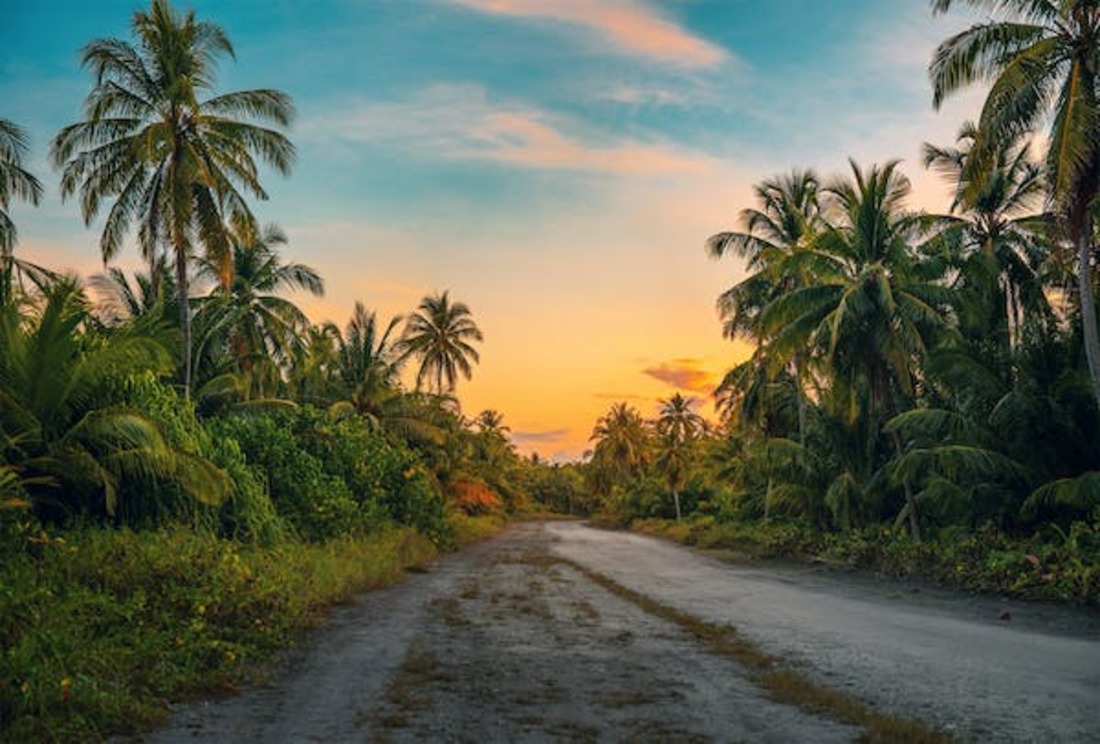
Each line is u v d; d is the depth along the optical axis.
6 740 5.18
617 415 88.69
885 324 23.41
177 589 9.20
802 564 23.73
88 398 12.67
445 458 43.72
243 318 33.31
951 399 24.14
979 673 7.93
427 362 53.91
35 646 6.19
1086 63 15.81
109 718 5.80
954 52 16.83
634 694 7.02
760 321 25.22
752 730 5.91
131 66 23.78
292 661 8.47
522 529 60.28
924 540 21.94
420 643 9.61
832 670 8.06
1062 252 20.62
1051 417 19.00
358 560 17.50
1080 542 15.91
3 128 21.42
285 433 20.89
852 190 24.69
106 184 23.56
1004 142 16.95
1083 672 8.01
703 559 26.30
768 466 28.19
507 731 5.88
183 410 15.53
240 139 24.73
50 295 11.80
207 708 6.45
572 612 12.54
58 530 11.20
